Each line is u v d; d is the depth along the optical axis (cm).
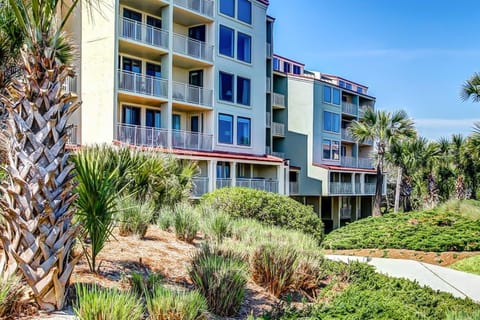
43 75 416
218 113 2588
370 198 4259
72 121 2183
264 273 723
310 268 779
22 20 425
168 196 1177
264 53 2936
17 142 411
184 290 546
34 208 407
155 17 2431
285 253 746
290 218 1585
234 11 2703
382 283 879
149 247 763
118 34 2117
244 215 1495
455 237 1562
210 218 1010
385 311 621
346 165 3928
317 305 638
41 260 412
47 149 411
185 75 2639
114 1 2109
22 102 412
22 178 407
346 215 3997
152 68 2436
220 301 571
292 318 564
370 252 1507
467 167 3381
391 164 3544
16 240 411
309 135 3519
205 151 2455
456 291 959
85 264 587
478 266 1241
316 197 3741
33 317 405
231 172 2542
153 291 522
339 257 1369
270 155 3133
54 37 428
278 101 3547
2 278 410
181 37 2417
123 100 2272
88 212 539
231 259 682
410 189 4041
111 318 398
